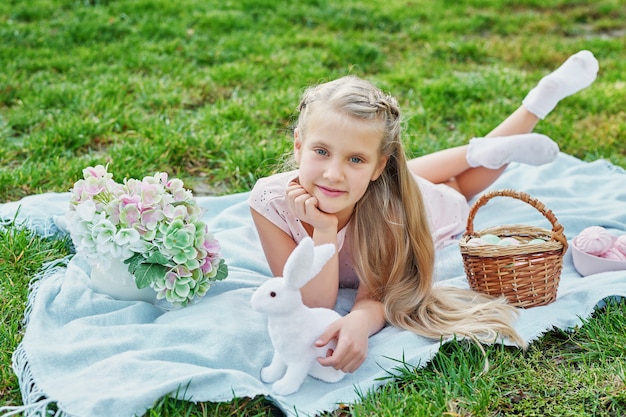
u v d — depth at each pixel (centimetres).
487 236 291
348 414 226
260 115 494
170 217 262
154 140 438
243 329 250
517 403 229
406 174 272
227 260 314
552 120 509
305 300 264
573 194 392
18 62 582
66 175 389
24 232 313
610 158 455
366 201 275
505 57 680
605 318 268
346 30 747
